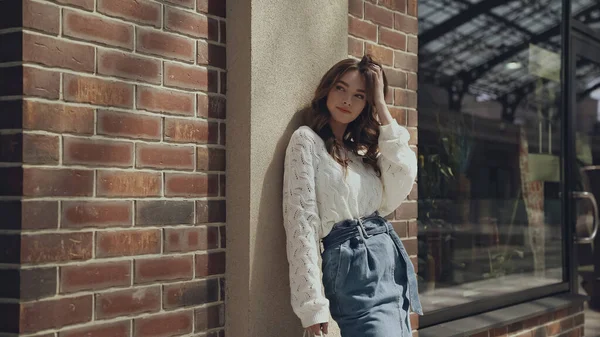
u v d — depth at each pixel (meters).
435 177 4.41
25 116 2.09
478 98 4.85
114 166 2.36
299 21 3.03
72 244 2.22
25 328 2.08
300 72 3.03
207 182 2.74
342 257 2.71
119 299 2.37
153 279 2.50
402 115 3.81
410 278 2.85
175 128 2.60
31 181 2.10
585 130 6.12
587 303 5.93
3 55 2.11
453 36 4.61
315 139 2.83
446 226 4.49
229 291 2.81
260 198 2.82
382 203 3.04
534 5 5.45
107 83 2.34
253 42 2.80
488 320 4.45
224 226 2.82
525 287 5.23
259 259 2.81
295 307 2.65
